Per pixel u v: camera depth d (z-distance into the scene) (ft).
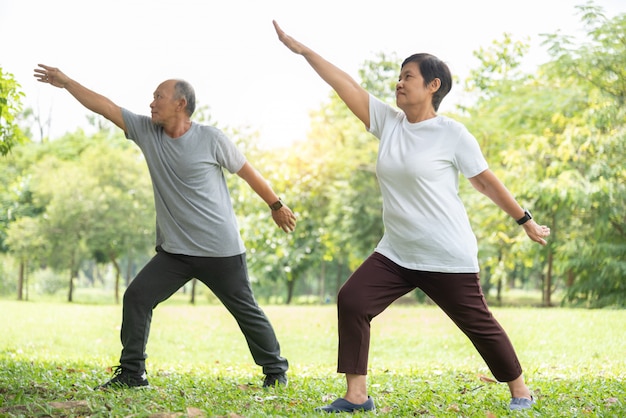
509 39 90.74
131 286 17.76
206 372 23.91
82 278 213.66
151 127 17.78
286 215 18.56
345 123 88.89
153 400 15.76
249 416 14.08
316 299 149.28
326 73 15.79
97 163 114.73
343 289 15.17
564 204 66.39
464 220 15.23
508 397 17.13
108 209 110.83
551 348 33.68
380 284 15.17
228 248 17.89
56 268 118.21
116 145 164.96
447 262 14.94
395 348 37.37
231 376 22.33
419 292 106.22
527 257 73.82
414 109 15.14
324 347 38.63
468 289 15.08
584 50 65.51
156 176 17.79
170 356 34.53
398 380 22.00
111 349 36.24
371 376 22.89
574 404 16.75
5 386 17.12
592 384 20.70
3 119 28.94
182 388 18.43
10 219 130.11
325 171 83.30
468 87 91.97
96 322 47.42
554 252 72.28
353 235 87.76
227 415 13.93
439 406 16.57
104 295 163.53
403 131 15.26
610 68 65.10
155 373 23.09
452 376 23.80
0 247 133.49
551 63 70.44
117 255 119.65
